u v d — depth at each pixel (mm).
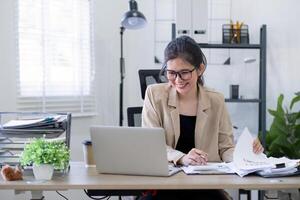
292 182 1326
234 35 2867
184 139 1798
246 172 1425
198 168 1525
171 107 1801
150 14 3266
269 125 2971
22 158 1459
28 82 2699
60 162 1433
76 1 2934
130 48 3275
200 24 2648
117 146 1446
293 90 2863
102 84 3113
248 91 3158
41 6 2736
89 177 1440
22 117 1956
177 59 1651
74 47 2943
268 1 3000
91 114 3027
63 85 2893
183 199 1607
